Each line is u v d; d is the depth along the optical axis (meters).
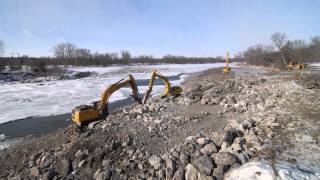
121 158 7.91
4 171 8.41
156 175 6.87
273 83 17.61
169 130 9.59
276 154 5.94
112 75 50.81
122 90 27.52
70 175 7.45
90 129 9.88
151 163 7.28
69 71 55.84
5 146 11.05
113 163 7.71
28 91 28.19
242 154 6.11
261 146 6.50
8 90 29.09
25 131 13.41
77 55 93.88
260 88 15.73
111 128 9.87
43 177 7.48
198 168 6.10
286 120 8.34
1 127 14.22
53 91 28.06
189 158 7.02
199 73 47.34
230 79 26.00
